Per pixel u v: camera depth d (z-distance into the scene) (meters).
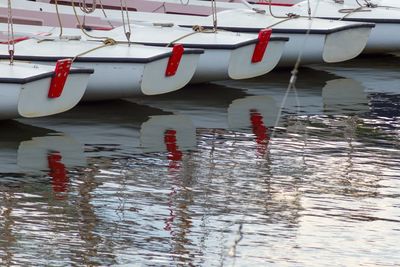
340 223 23.53
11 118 29.14
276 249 21.95
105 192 24.94
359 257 21.75
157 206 24.17
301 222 23.48
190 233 22.64
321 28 37.19
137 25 35.31
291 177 26.61
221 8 41.56
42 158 27.17
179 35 34.62
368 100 35.06
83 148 28.19
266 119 32.03
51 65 31.28
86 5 40.19
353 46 37.88
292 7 40.16
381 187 26.11
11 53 29.64
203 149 28.64
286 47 37.12
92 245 21.78
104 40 32.38
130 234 22.44
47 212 23.47
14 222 22.77
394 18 40.16
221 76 34.66
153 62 31.58
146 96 33.84
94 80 31.55
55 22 38.34
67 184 25.34
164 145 28.84
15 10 38.44
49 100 28.97
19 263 20.77
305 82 37.38
